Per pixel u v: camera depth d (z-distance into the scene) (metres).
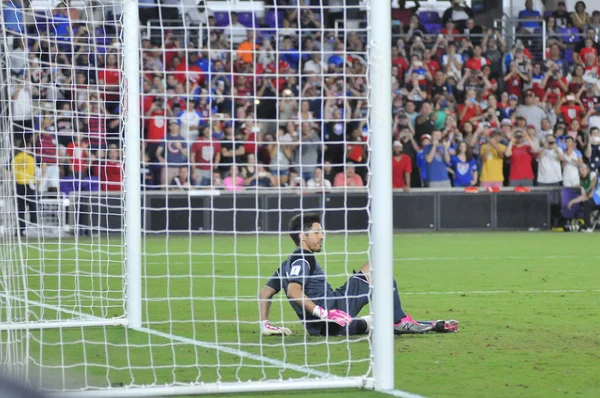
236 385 18.75
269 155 84.19
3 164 20.95
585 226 87.81
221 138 83.56
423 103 92.31
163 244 72.88
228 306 34.59
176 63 87.38
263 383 18.94
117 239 71.44
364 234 83.62
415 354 23.67
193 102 85.12
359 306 26.03
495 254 61.06
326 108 86.31
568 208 87.94
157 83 85.25
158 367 21.25
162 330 28.00
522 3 108.31
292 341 25.53
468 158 88.81
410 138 88.81
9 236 21.00
